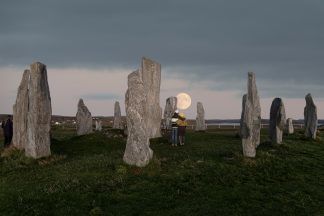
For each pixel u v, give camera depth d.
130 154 27.83
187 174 26.69
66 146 38.31
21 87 36.53
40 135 32.75
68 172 27.16
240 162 30.73
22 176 27.59
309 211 23.53
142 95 28.20
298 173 30.53
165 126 57.19
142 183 24.81
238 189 25.36
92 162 29.58
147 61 44.38
